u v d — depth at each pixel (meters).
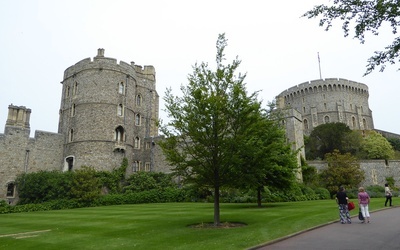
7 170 33.03
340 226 11.75
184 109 13.72
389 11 6.97
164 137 14.36
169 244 9.55
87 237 11.55
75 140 36.38
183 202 32.62
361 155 47.66
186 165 13.77
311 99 71.94
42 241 11.10
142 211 21.36
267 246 8.80
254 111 13.95
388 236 9.48
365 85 75.12
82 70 38.19
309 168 37.31
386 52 7.38
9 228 15.19
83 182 30.77
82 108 36.91
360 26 7.46
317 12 7.74
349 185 35.38
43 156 36.06
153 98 49.00
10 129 34.03
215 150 13.26
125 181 37.00
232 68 13.75
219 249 8.45
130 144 39.50
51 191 30.45
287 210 18.06
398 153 52.88
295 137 37.44
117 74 38.81
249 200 29.38
